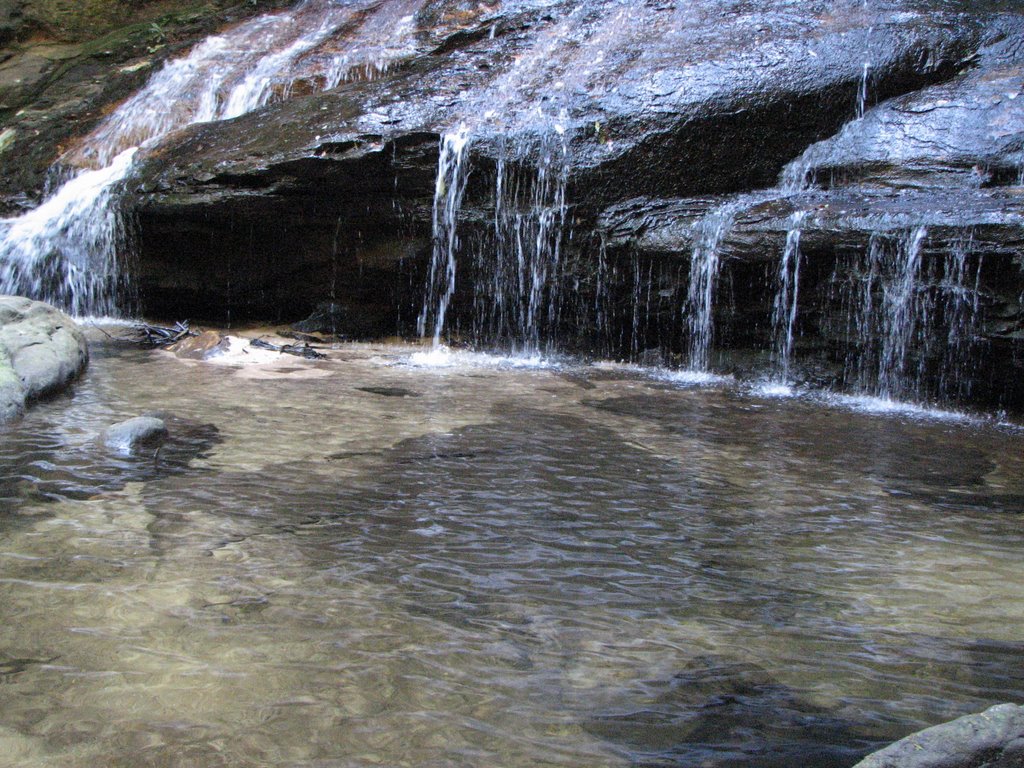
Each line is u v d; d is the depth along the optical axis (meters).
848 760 2.68
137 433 5.66
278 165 9.75
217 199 10.08
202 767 2.55
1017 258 6.90
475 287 10.12
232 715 2.81
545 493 5.04
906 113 8.89
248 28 14.90
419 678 3.06
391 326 10.83
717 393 8.04
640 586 3.88
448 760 2.61
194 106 12.80
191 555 4.03
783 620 3.60
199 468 5.28
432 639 3.34
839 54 9.34
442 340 10.46
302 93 12.22
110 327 10.72
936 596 3.86
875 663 3.27
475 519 4.60
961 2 9.84
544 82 10.15
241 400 7.07
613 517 4.71
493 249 9.84
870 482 5.46
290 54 13.23
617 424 6.70
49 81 14.73
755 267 8.37
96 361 8.59
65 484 4.92
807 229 7.90
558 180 9.35
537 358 9.80
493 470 5.42
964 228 7.10
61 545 4.10
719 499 5.05
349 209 10.10
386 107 10.19
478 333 10.32
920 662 3.28
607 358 9.79
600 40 10.75
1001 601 3.82
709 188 9.34
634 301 9.37
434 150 9.72
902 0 10.01
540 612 3.60
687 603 3.73
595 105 9.49
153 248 10.96
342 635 3.34
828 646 3.39
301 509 4.65
